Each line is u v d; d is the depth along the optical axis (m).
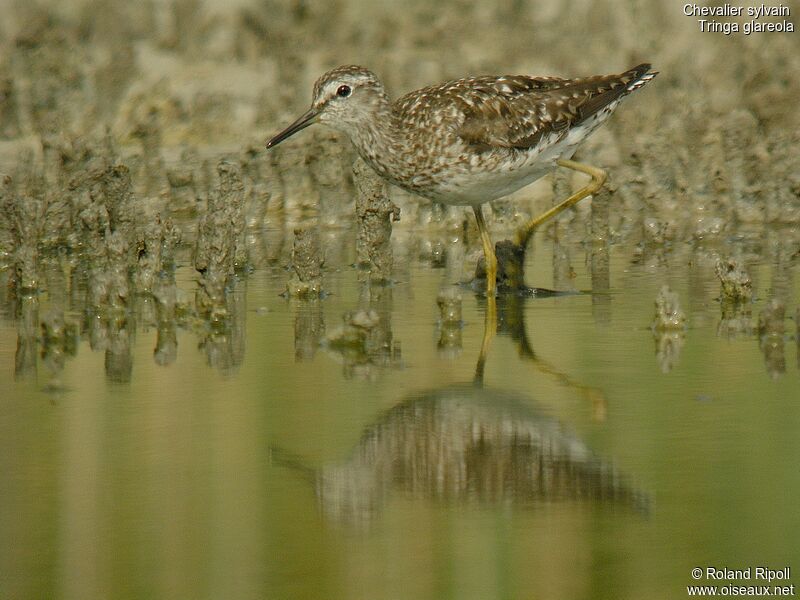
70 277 16.59
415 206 20.36
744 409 10.78
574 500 9.25
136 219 18.25
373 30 30.66
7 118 24.52
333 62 28.61
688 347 12.71
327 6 30.83
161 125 24.41
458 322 13.86
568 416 10.76
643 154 21.22
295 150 21.38
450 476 9.66
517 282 15.48
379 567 8.19
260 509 9.04
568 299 15.02
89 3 30.30
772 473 9.43
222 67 28.31
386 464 9.87
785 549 8.37
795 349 12.55
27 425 10.63
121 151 22.45
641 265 16.98
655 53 28.22
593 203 18.45
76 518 8.85
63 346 13.12
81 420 10.77
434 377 11.95
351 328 13.00
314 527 8.77
